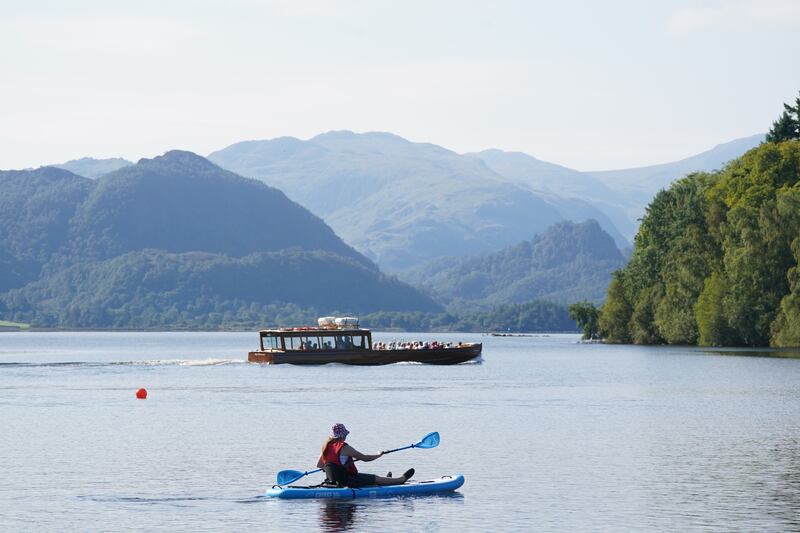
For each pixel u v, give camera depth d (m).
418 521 40.69
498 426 71.06
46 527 40.16
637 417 76.69
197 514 42.31
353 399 96.12
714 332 192.88
